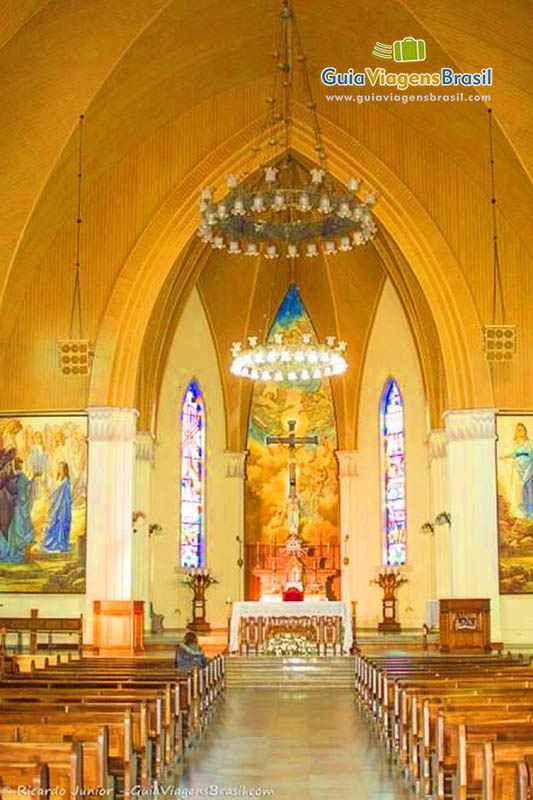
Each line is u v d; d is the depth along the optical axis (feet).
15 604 97.30
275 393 138.41
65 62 87.25
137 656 91.71
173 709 48.26
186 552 129.39
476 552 97.55
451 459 99.25
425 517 128.06
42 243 98.73
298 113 100.94
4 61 84.84
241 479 133.90
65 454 98.63
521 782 25.80
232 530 132.67
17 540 98.02
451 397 99.55
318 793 40.65
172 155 100.83
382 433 132.98
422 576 127.24
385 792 40.96
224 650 96.68
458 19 83.66
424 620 125.39
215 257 127.34
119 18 85.51
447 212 100.07
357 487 133.28
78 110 88.69
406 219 99.86
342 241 77.66
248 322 133.18
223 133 100.99
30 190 90.43
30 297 100.27
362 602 130.93
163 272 100.32
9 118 88.89
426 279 99.96
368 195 71.15
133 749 37.55
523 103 86.63
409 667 62.90
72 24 84.48
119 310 99.50
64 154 90.48
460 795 31.53
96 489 97.81
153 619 118.62
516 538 97.55
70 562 97.40
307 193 69.51
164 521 127.34
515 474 98.27
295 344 94.22
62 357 95.61
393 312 131.85
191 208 100.53
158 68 91.09
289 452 131.44
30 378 99.45
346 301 132.36
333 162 100.73
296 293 136.15
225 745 52.95
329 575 131.95
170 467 128.67
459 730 31.65
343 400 134.21
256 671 87.40
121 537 97.45
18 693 45.55
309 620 96.22
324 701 74.13
